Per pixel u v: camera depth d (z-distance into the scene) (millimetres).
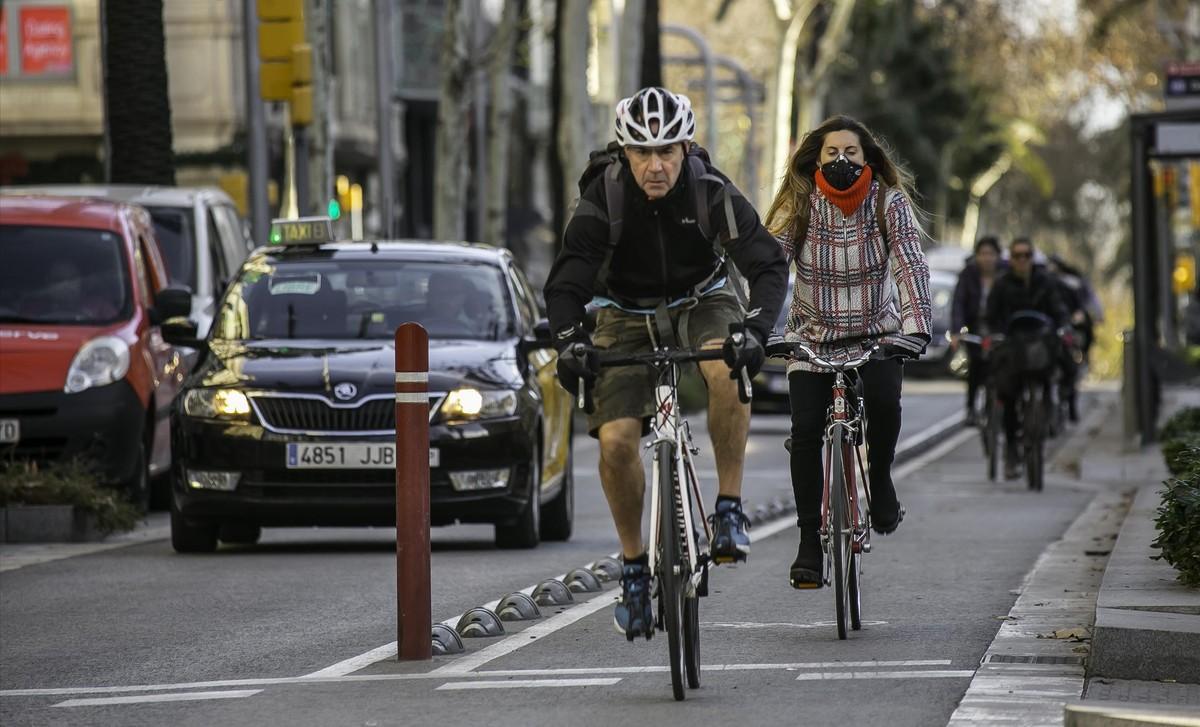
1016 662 22406
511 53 101438
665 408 20781
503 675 22344
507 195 175125
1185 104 59625
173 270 50562
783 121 122688
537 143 185125
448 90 83688
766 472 57938
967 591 29625
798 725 18984
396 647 24656
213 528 36938
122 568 34375
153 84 65438
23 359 42062
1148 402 61875
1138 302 61906
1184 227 108875
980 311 58812
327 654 24391
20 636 26578
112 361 42562
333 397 35594
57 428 41844
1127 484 53656
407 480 23359
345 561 35219
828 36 131375
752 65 177000
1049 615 26125
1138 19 143625
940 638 24531
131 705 21109
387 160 83688
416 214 150375
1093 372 137625
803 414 24625
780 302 21078
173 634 26422
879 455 25234
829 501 24734
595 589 30047
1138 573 25688
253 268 39938
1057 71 161000
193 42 111500
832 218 24672
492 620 25625
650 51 97938
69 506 39312
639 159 20828
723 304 22047
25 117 111625
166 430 46156
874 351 24594
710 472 57156
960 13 166000
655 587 21172
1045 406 52688
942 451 69625
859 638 24672
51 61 111750
